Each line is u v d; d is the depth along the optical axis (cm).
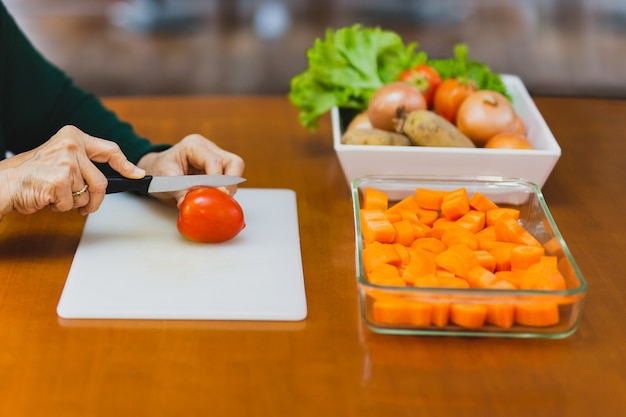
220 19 375
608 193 129
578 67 341
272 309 96
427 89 133
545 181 125
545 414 82
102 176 106
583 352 91
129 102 156
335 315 96
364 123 131
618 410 83
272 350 90
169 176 110
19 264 104
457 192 108
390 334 93
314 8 386
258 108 156
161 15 375
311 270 105
